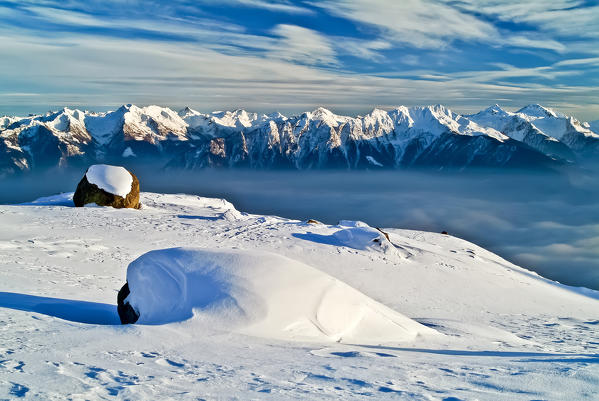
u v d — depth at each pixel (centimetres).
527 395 411
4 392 367
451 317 1591
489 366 563
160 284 837
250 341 656
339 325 800
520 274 2777
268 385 429
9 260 1477
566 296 2378
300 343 683
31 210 2861
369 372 499
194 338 643
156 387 403
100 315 920
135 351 553
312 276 886
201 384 421
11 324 654
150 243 2150
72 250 1803
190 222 2864
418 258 2592
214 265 846
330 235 2816
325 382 448
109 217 2809
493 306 1908
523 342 1109
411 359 615
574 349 1055
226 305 753
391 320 908
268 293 791
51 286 1172
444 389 430
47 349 527
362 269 2222
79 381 408
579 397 409
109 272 1527
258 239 2508
